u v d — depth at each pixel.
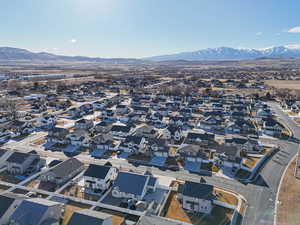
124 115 108.88
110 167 50.78
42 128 90.00
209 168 58.22
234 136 80.56
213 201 43.97
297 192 47.00
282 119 101.69
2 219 36.84
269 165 60.00
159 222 34.09
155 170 57.34
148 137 75.56
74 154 66.81
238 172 56.09
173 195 46.78
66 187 49.38
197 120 100.44
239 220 39.09
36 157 59.69
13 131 83.88
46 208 36.19
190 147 64.25
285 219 39.12
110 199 45.31
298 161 61.94
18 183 51.22
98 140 71.94
